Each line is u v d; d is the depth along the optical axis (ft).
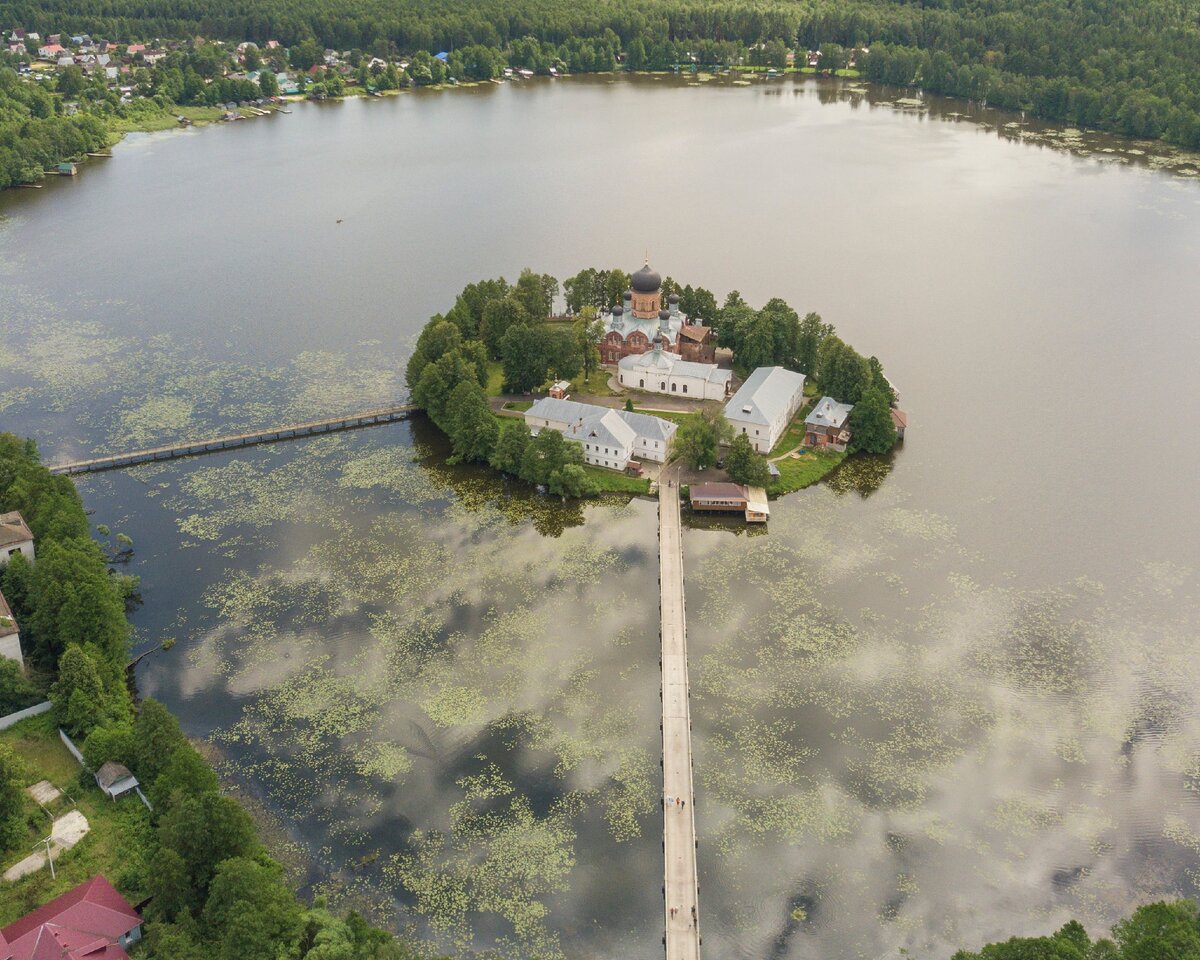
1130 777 511.40
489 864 470.80
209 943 406.62
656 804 499.92
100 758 492.13
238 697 566.36
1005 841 479.00
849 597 639.76
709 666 586.04
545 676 579.07
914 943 434.30
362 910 449.48
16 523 625.82
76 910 406.00
